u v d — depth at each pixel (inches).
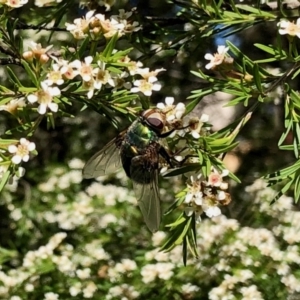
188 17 16.2
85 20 14.7
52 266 20.2
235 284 19.4
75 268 20.4
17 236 26.1
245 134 29.5
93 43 14.6
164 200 23.2
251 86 14.6
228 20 15.6
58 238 20.8
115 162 14.9
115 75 14.7
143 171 14.4
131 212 22.0
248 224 22.9
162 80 26.5
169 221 21.0
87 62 14.3
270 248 19.6
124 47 18.6
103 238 21.8
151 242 21.2
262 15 15.6
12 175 14.3
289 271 19.7
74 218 21.9
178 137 14.5
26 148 14.2
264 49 14.7
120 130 15.1
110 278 20.0
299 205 23.7
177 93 27.0
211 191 14.2
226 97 28.4
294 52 14.6
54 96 14.3
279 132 29.2
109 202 22.1
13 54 14.9
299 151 14.6
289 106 14.5
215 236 19.9
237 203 25.0
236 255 19.7
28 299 20.2
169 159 14.5
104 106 14.7
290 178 14.5
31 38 24.6
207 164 14.1
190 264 19.8
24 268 20.4
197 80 25.7
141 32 16.3
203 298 19.8
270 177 14.5
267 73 14.7
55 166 26.6
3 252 22.8
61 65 14.3
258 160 29.2
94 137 29.8
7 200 26.0
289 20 15.6
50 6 16.9
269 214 22.0
